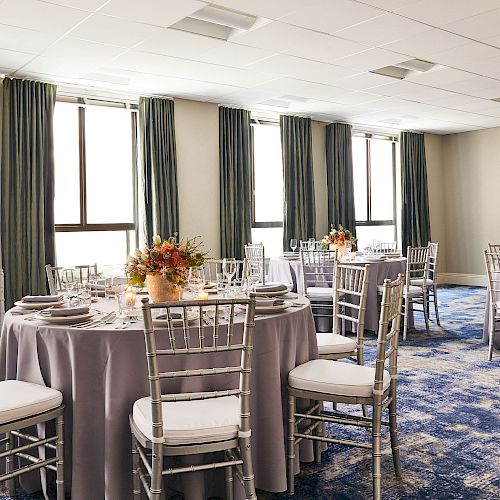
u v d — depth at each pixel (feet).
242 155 27.63
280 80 22.67
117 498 8.68
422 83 23.77
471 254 37.50
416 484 9.69
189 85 23.20
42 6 14.60
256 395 9.36
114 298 12.49
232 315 7.59
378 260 22.52
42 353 9.30
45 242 22.03
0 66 19.86
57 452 8.87
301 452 10.41
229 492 8.63
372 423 9.11
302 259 21.58
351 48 18.58
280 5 14.78
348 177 32.17
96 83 22.54
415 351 19.47
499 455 10.84
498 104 28.43
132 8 14.80
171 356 8.75
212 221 26.91
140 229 24.89
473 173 37.14
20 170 21.20
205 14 15.83
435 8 15.17
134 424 8.22
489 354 18.20
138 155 24.79
